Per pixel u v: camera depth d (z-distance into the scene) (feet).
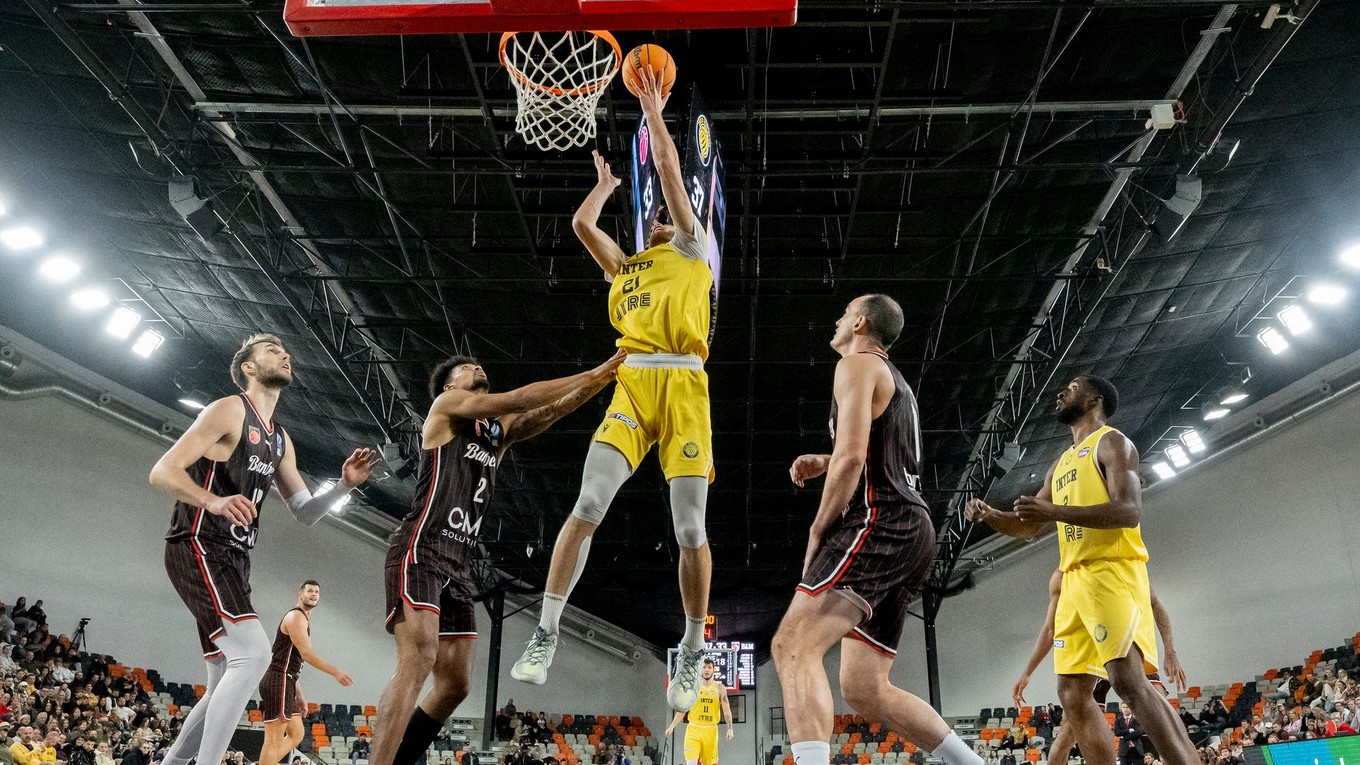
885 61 39.86
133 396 75.05
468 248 55.72
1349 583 71.72
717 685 48.85
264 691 25.64
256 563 83.41
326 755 77.77
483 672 99.66
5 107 48.03
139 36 41.14
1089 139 47.29
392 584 13.44
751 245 54.29
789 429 73.56
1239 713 72.95
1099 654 14.73
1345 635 71.26
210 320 67.26
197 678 74.64
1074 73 42.86
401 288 59.47
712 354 64.85
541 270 56.24
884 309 12.74
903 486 11.51
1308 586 74.49
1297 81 44.78
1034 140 47.29
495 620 95.76
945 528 90.33
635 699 106.63
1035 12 38.91
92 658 66.44
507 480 80.43
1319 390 74.02
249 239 55.31
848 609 10.94
